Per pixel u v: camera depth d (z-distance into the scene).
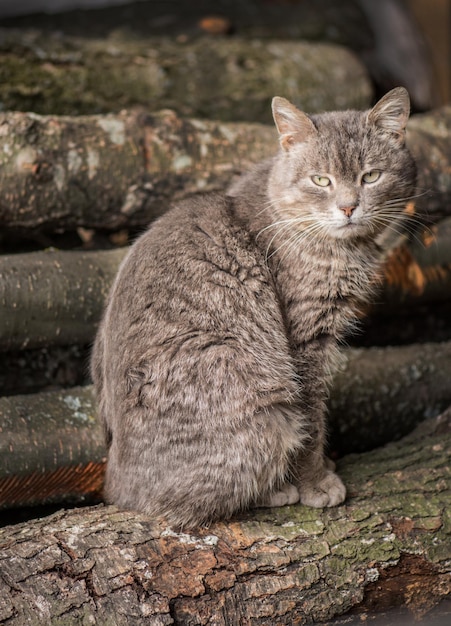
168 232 1.51
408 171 1.55
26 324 1.61
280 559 1.44
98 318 1.64
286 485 1.51
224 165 1.73
